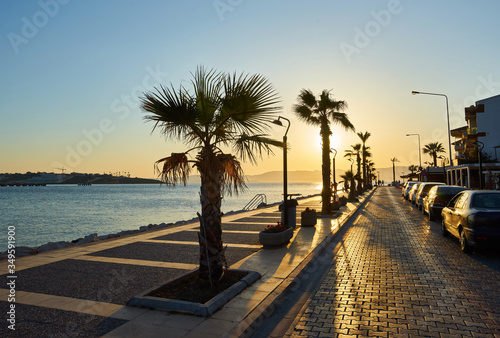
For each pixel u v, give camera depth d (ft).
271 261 25.32
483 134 131.44
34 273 22.44
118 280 20.57
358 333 13.61
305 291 19.36
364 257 27.53
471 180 112.98
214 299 16.11
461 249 29.45
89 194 361.30
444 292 18.31
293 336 13.55
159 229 44.70
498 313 15.29
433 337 13.09
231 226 46.26
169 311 15.49
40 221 108.17
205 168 18.15
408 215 61.11
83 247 31.73
